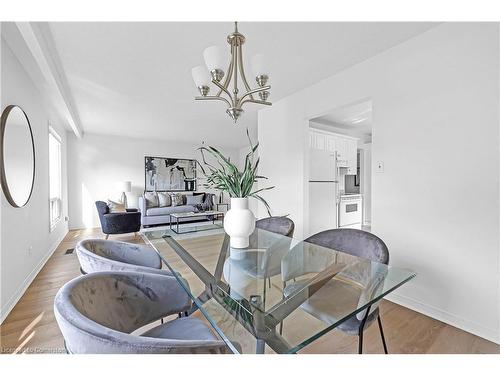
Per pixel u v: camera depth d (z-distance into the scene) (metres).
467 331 1.74
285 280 1.30
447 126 1.87
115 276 1.08
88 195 5.79
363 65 2.46
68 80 2.90
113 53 2.32
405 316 1.94
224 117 4.50
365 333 1.70
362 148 5.71
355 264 1.42
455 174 1.83
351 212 4.35
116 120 4.68
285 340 0.86
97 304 0.95
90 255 1.30
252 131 5.77
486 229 1.69
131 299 1.12
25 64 2.49
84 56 2.37
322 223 3.52
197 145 7.41
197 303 1.09
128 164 6.33
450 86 1.85
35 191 2.87
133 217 4.56
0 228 1.94
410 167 2.08
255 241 1.93
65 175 5.10
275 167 3.67
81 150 5.72
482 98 1.70
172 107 3.91
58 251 3.72
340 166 4.23
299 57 2.38
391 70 2.22
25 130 2.46
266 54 2.33
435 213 1.93
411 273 1.28
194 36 2.06
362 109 3.94
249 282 1.27
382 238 2.28
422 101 2.01
